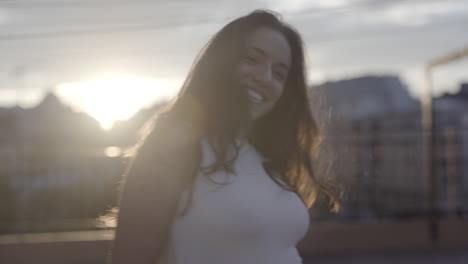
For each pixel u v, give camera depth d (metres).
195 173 1.17
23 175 5.88
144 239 1.12
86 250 5.78
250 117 1.31
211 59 1.34
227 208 1.16
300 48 1.53
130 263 1.12
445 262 5.79
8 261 5.70
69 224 5.88
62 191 5.93
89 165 5.94
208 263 1.14
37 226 5.84
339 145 6.18
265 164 1.56
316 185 1.75
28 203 5.84
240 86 1.31
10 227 5.77
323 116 1.93
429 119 7.18
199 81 1.32
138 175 1.15
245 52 1.35
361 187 6.67
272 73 1.43
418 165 7.01
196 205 1.16
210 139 1.23
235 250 1.16
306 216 1.36
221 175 1.20
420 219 6.83
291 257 1.28
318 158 1.85
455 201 7.03
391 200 6.81
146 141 1.20
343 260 5.96
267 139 1.63
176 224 1.16
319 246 6.27
